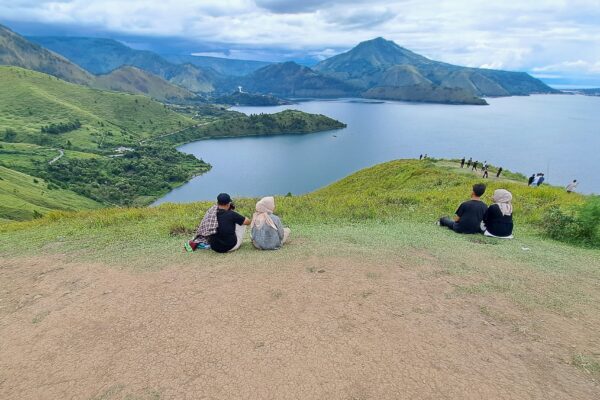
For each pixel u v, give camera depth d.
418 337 5.30
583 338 5.33
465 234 10.49
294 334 5.39
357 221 12.68
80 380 4.70
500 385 4.41
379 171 47.16
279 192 153.25
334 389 4.37
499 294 6.59
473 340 5.25
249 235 10.70
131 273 7.82
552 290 6.78
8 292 7.32
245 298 6.45
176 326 5.70
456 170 41.72
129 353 5.15
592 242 10.15
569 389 4.36
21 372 4.91
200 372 4.71
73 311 6.34
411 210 14.74
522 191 19.38
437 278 7.21
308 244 9.37
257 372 4.66
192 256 8.68
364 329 5.48
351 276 7.26
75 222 14.62
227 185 168.75
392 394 4.29
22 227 14.95
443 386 4.39
